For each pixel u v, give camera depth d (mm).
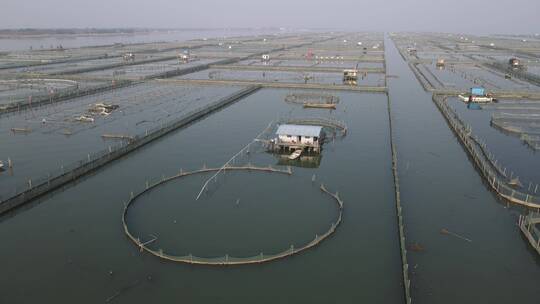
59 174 49156
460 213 42656
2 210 41594
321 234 38625
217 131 70000
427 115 82688
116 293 30391
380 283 31984
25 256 34906
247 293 30672
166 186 48531
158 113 79750
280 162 56438
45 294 30219
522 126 71375
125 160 56438
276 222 40781
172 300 29750
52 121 72938
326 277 32594
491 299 30188
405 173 52969
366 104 91688
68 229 39125
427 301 29875
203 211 42812
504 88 108375
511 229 39656
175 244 36719
